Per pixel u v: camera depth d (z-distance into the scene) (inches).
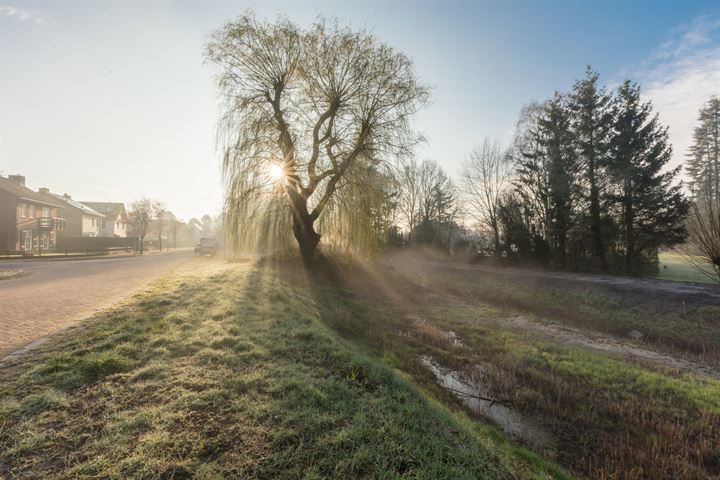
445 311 492.7
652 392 231.1
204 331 204.1
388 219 632.4
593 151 786.2
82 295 329.4
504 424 189.5
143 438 100.0
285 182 560.7
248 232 585.0
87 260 943.0
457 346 323.0
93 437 100.3
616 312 465.1
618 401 219.3
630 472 151.3
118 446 96.0
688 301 434.3
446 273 860.0
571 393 227.5
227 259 761.0
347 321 348.5
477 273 810.8
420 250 1301.7
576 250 834.2
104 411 114.0
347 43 553.3
